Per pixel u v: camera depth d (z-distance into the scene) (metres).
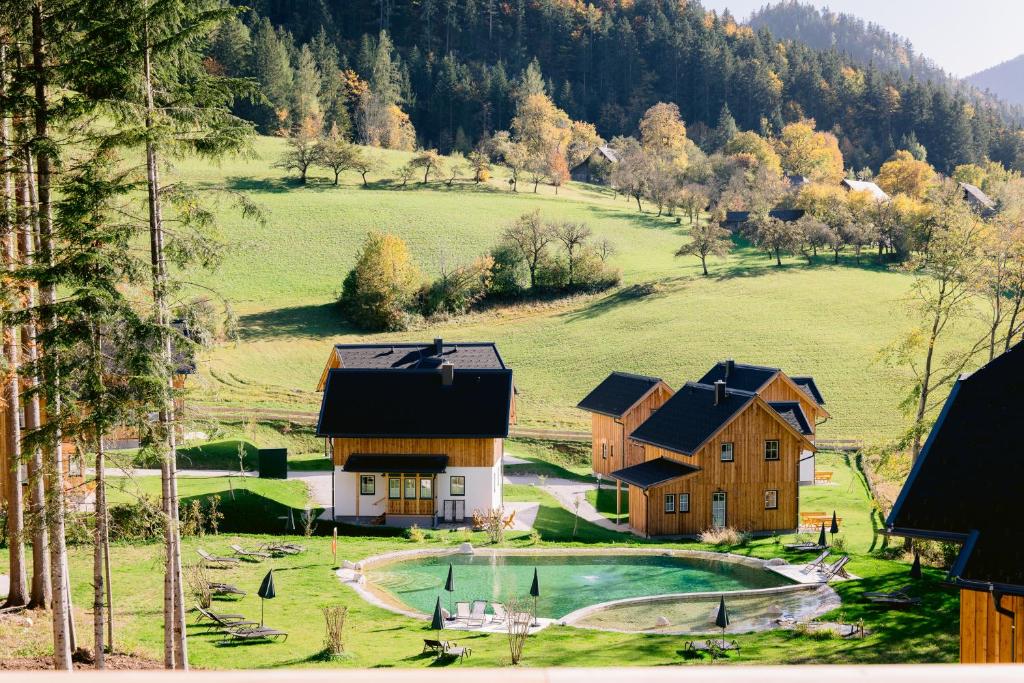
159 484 44.38
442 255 104.31
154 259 19.27
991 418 15.20
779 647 25.00
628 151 190.75
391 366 57.72
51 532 18.38
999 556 13.01
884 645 24.69
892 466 40.59
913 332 44.59
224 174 131.00
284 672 3.86
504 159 173.00
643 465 47.44
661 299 99.31
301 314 93.50
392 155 159.00
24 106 19.38
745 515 45.66
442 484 46.78
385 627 26.97
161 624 24.81
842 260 115.56
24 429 22.41
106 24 18.92
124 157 20.19
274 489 47.47
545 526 44.56
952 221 44.12
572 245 106.75
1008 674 4.09
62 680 3.75
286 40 185.00
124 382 18.55
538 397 76.88
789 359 82.19
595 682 3.92
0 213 19.12
